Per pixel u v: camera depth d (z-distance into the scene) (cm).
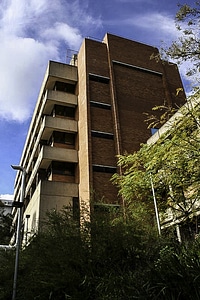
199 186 1256
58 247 893
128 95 3027
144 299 589
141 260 829
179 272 576
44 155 2703
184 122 1177
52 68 3108
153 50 3472
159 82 3316
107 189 2455
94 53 3125
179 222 1430
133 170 1730
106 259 847
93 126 2722
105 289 704
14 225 3084
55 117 2905
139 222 999
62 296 827
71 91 3183
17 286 1073
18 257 1127
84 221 962
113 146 2700
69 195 2561
